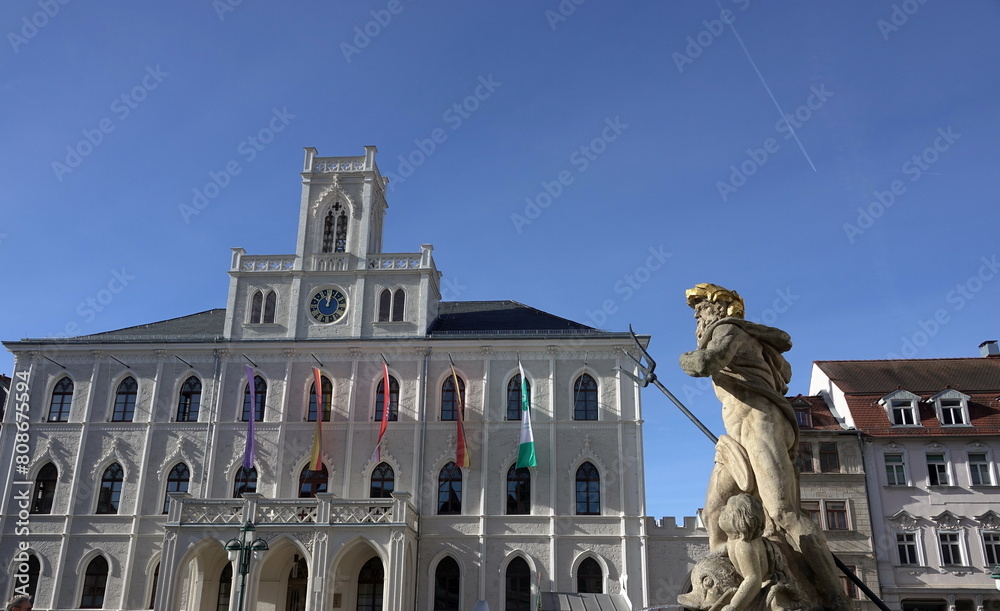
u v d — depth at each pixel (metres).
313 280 45.81
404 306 44.94
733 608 5.55
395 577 35.72
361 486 41.50
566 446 41.66
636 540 39.69
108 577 40.56
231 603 34.84
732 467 6.63
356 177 47.97
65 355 44.97
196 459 42.62
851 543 42.19
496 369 43.34
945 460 43.50
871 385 47.84
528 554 39.81
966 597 40.75
